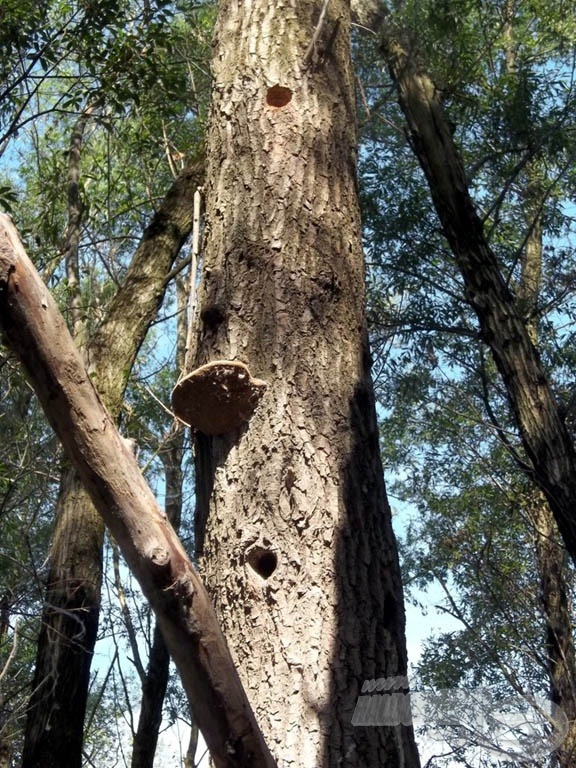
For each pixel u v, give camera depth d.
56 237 8.97
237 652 2.86
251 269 3.38
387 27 7.40
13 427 8.01
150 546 1.87
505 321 6.34
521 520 12.50
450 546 12.39
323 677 2.78
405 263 9.07
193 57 10.30
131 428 10.74
